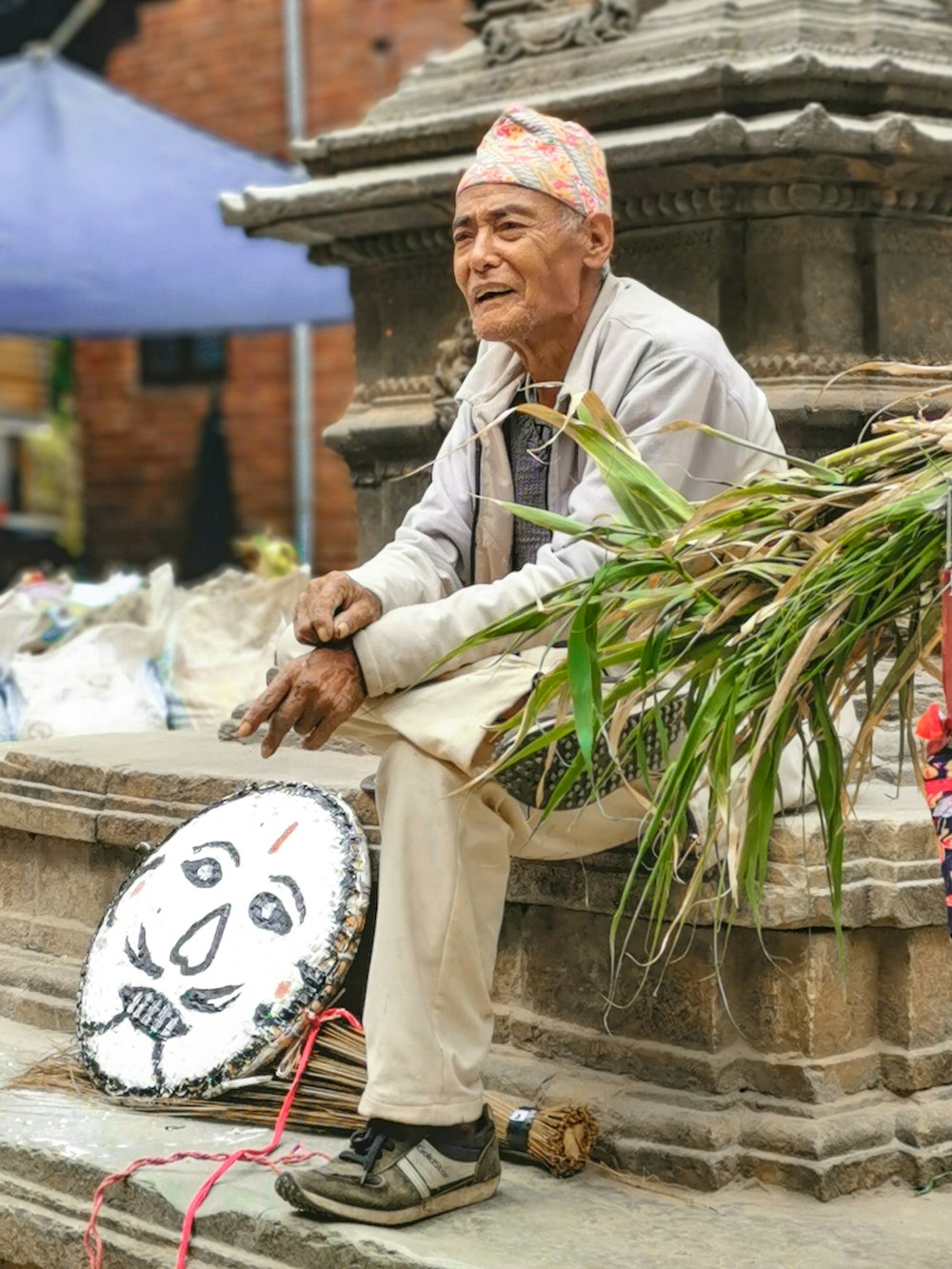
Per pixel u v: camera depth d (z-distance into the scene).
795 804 3.06
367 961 3.45
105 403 13.78
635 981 3.12
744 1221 2.80
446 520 3.25
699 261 4.20
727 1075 3.00
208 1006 3.30
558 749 2.83
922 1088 3.04
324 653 2.81
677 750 2.94
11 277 8.71
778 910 2.91
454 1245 2.69
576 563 2.88
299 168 9.15
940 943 3.08
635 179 4.16
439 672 2.85
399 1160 2.75
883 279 4.14
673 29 4.32
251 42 12.65
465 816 2.79
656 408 2.99
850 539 2.41
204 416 13.20
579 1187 2.95
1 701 5.41
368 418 4.96
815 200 4.04
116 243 8.77
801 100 4.06
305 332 10.70
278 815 3.52
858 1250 2.70
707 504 2.49
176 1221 2.89
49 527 14.15
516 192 3.04
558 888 3.18
